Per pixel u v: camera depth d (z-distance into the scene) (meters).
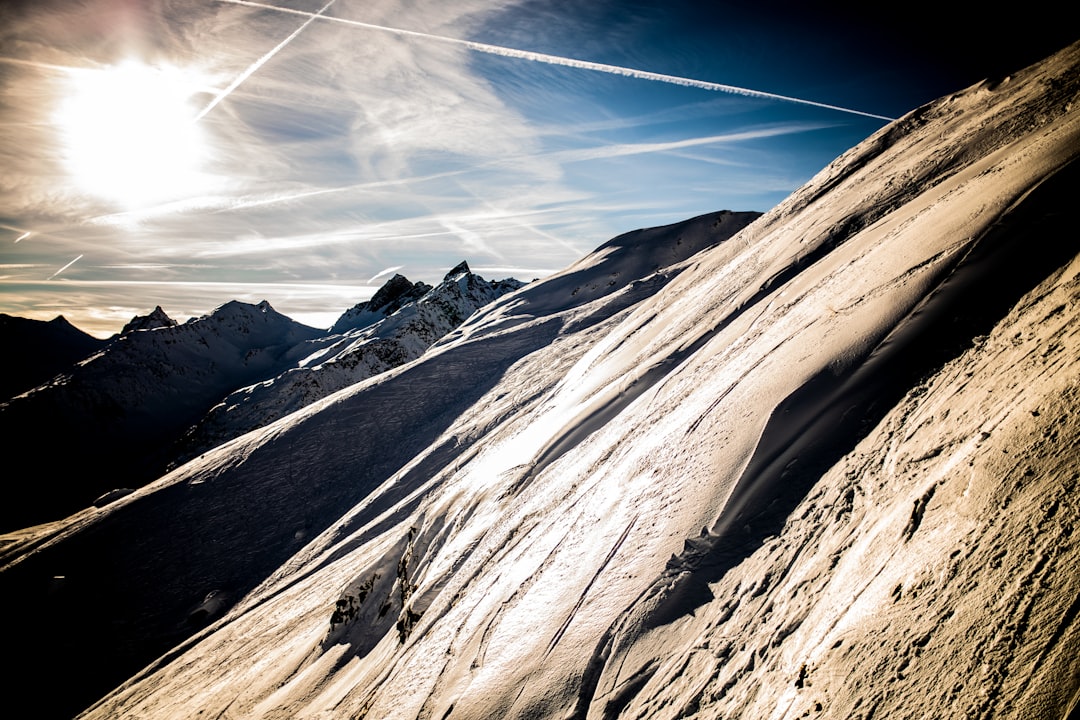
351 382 128.88
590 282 94.00
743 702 5.06
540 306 92.31
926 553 4.55
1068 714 2.69
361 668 18.38
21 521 133.88
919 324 8.05
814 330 10.16
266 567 50.66
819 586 5.51
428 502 35.00
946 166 16.66
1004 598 3.58
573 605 8.54
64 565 53.44
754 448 8.20
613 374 23.19
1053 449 4.23
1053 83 17.23
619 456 12.85
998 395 5.60
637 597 7.51
